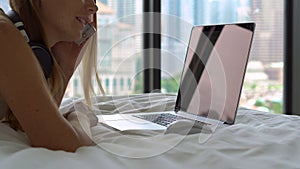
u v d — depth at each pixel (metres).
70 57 0.97
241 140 0.76
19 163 0.54
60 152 0.62
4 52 0.64
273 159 0.64
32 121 0.64
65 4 0.81
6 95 0.65
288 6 2.77
